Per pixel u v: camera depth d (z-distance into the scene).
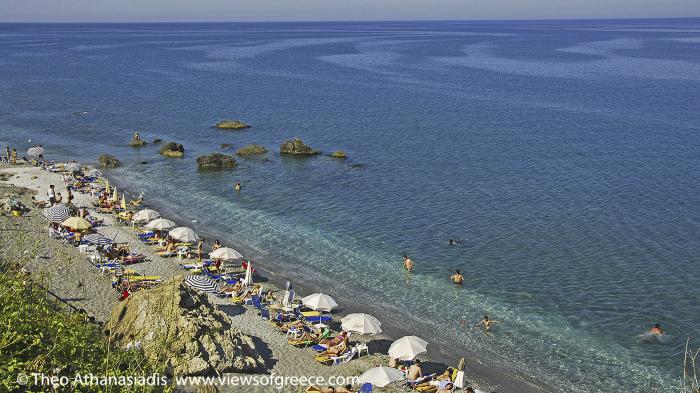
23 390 22.81
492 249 52.09
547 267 48.53
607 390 33.25
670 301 42.97
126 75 177.00
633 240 53.84
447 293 44.31
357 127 104.94
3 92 138.12
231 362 31.08
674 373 34.84
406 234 55.59
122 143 91.19
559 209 62.09
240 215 60.41
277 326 37.91
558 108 125.50
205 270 45.22
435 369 34.75
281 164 79.69
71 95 136.12
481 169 77.56
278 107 125.25
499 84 164.38
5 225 50.03
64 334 26.39
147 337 30.38
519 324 40.06
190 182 71.38
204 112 118.12
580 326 39.88
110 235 51.25
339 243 53.47
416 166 79.12
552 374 34.69
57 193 59.94
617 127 104.94
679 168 77.44
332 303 38.88
